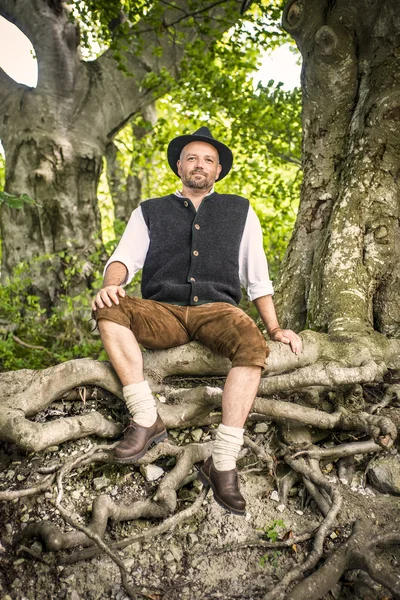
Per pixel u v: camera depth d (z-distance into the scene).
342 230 4.03
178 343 2.94
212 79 8.57
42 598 2.35
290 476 2.88
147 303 2.81
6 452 2.88
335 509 2.63
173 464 2.88
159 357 3.02
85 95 8.14
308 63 4.52
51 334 6.95
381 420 2.81
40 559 2.44
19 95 7.98
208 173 2.96
